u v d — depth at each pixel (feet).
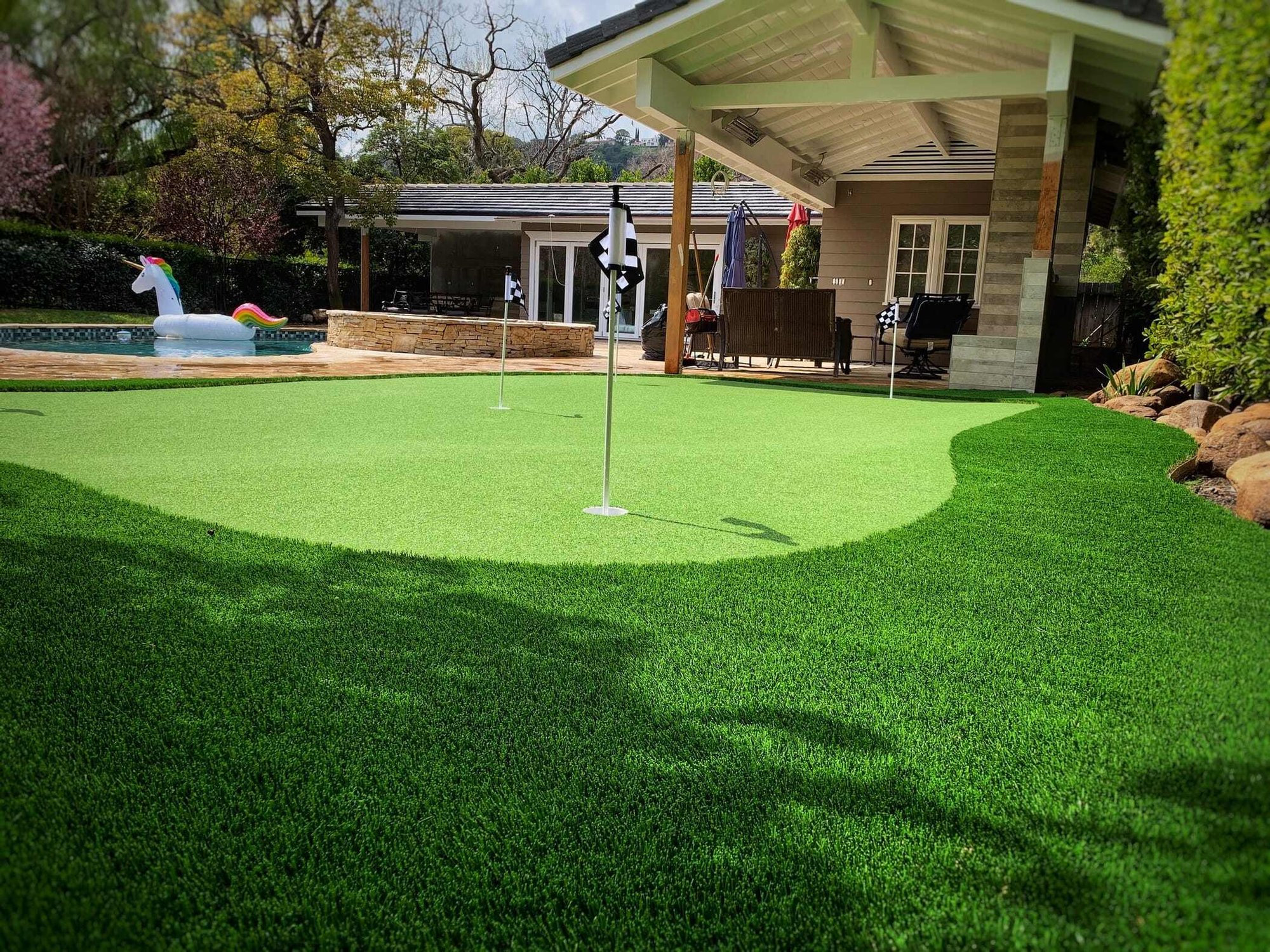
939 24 29.78
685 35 28.30
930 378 39.42
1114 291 44.86
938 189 49.37
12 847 4.70
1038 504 12.55
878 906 4.44
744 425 20.58
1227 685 6.18
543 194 72.64
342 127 41.50
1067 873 4.46
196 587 8.70
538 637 7.74
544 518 11.77
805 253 55.72
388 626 7.88
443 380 29.09
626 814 5.20
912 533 11.10
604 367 37.78
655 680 6.95
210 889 4.51
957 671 7.13
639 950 4.21
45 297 54.70
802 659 7.36
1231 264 5.17
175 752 5.73
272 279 68.39
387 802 5.28
